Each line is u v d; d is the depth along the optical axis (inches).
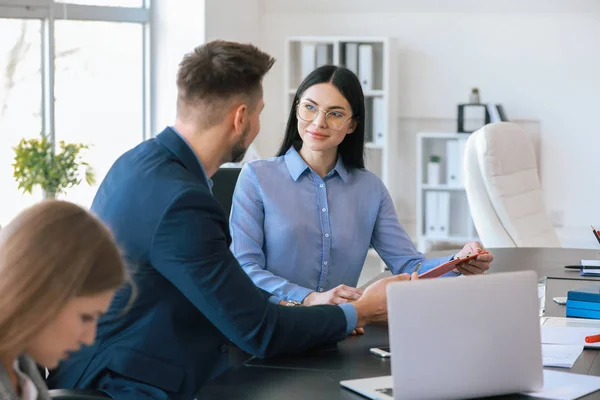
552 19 294.2
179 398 82.0
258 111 87.3
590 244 298.2
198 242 77.7
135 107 283.1
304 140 114.4
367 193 118.3
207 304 78.5
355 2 306.2
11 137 246.1
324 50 301.1
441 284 68.7
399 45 307.1
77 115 264.2
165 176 80.7
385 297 90.2
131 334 80.7
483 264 106.7
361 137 117.3
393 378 67.1
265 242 114.9
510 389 71.0
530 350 71.4
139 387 80.0
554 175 300.0
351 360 82.2
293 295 103.5
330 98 112.3
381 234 120.6
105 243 50.8
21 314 47.1
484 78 302.5
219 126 85.1
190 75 84.3
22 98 247.8
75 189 265.7
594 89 293.7
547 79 297.1
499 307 70.4
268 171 115.3
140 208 79.4
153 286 80.1
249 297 79.7
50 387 82.4
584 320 97.7
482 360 69.6
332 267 115.8
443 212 298.4
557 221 300.8
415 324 67.7
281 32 314.3
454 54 303.6
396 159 312.7
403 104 310.5
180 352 81.7
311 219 114.7
